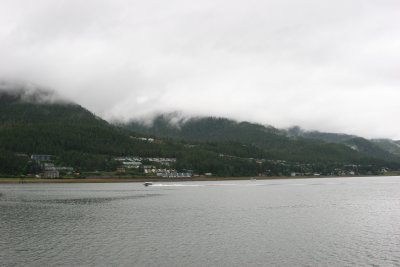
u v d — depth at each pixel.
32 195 192.88
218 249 73.25
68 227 95.94
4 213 121.81
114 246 75.38
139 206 142.25
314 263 64.62
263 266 62.97
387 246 76.06
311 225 99.44
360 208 136.88
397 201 162.88
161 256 68.31
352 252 71.44
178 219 109.06
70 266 62.31
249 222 103.88
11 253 70.06
